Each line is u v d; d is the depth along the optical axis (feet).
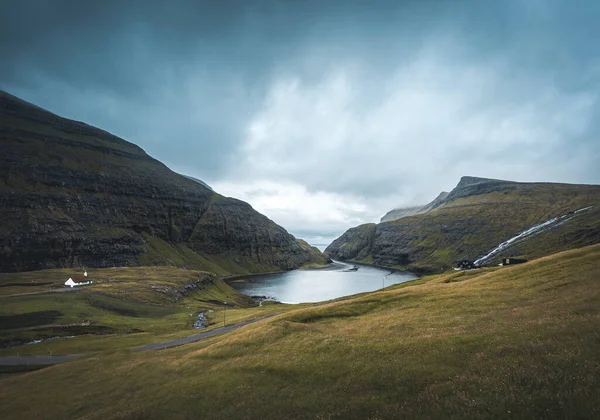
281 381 113.39
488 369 84.12
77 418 123.03
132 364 183.93
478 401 71.10
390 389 89.66
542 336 94.63
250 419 92.63
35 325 368.68
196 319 458.91
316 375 110.93
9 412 143.13
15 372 235.81
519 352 88.43
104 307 472.44
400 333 138.31
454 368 90.63
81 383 166.09
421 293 220.23
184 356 175.32
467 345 103.19
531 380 73.05
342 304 223.51
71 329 364.38
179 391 123.85
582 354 77.25
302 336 160.97
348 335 149.59
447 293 206.59
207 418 99.14
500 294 180.14
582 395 62.80
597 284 151.33
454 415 69.00
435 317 157.69
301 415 88.12
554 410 62.08
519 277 209.46
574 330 92.38
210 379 128.98
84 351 283.79
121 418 111.04
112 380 160.25
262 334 172.45
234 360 146.51
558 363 76.38
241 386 115.96
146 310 496.23
